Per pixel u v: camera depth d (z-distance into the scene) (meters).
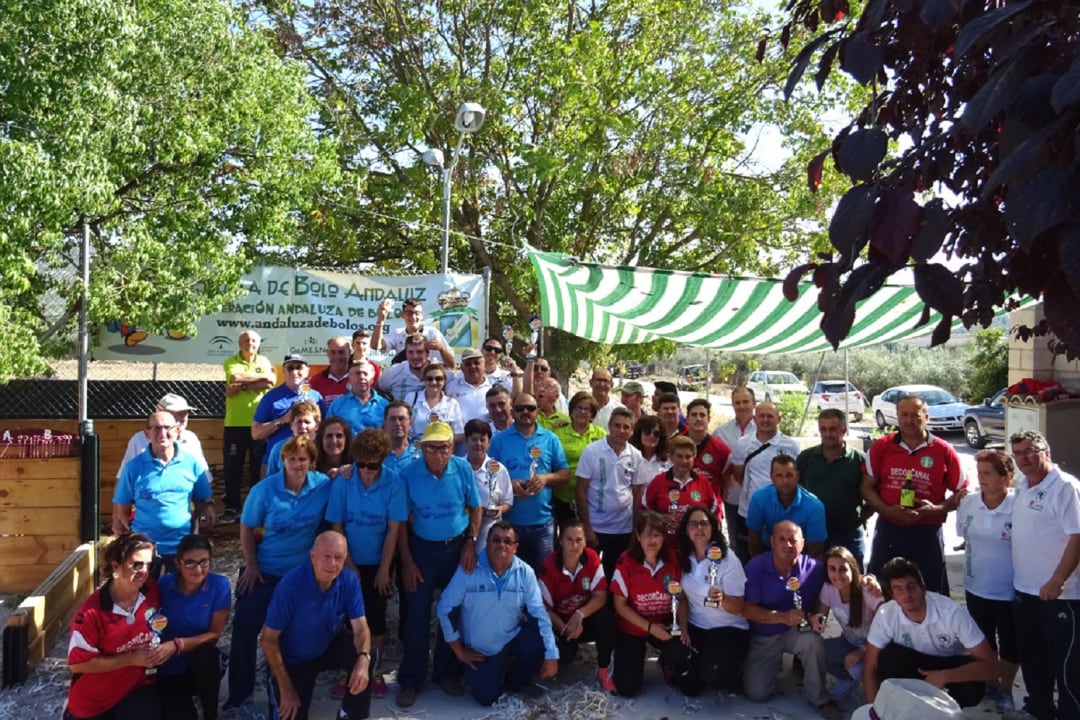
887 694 4.36
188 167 8.91
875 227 1.68
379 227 17.00
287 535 5.43
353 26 17.25
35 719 5.07
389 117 16.61
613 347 18.70
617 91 17.38
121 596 4.62
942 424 23.55
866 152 1.77
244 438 8.33
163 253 8.25
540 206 17.34
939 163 2.41
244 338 8.33
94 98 7.02
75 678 4.66
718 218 16.70
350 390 6.84
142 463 5.90
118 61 7.25
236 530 9.01
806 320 10.01
